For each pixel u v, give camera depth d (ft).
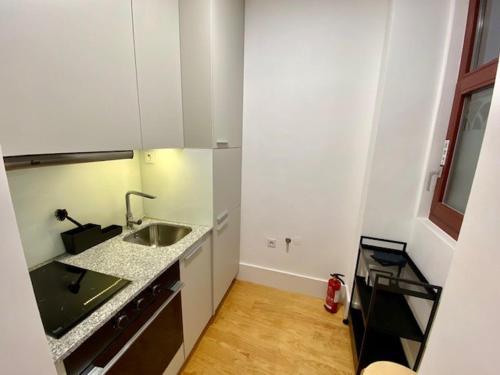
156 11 3.93
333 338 5.75
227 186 6.09
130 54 3.48
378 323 4.23
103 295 2.95
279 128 6.51
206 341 5.59
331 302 6.51
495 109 1.83
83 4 2.73
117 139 3.40
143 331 3.37
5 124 2.16
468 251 1.98
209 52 4.49
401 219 5.25
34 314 1.65
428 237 4.39
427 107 4.67
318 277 7.18
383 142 5.01
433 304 3.74
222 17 4.80
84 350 2.47
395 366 3.34
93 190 4.57
